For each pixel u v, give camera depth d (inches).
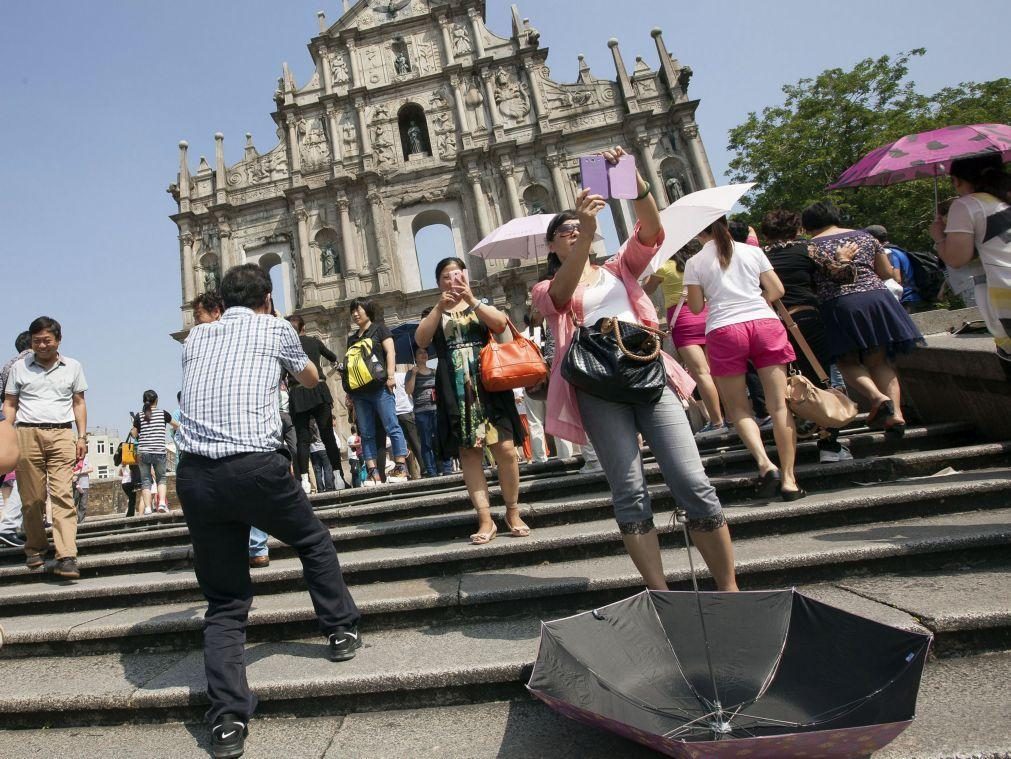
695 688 102.0
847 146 1114.1
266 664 140.6
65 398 244.2
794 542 163.0
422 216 1214.3
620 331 133.1
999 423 220.7
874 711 83.8
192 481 125.2
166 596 193.9
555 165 1163.9
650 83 1176.8
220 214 1223.5
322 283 1186.0
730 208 192.4
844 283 227.5
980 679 105.7
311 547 140.3
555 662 102.3
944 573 139.6
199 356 136.8
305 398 352.2
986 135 180.9
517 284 1132.5
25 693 138.9
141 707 131.6
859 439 231.5
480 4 1243.2
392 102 1237.7
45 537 243.1
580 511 211.2
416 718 119.4
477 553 180.5
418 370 411.8
